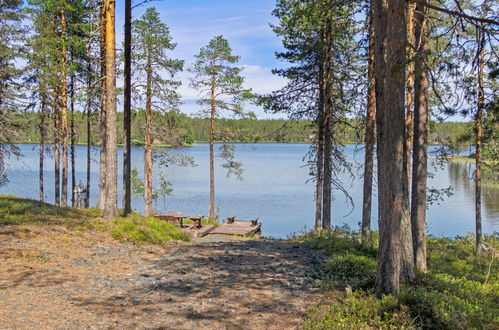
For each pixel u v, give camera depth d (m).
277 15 18.16
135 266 9.64
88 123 23.61
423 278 8.60
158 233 14.10
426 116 12.30
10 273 7.79
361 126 15.91
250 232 24.91
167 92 23.89
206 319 6.50
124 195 15.72
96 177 55.28
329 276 9.48
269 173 73.56
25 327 5.55
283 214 35.66
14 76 22.08
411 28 11.60
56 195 23.14
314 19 15.62
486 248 18.14
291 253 12.56
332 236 14.80
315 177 19.44
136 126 25.06
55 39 19.34
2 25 22.00
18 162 79.56
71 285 7.59
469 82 8.27
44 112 22.03
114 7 13.07
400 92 6.95
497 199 44.97
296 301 7.61
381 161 7.62
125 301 7.07
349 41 17.06
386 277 7.16
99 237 12.02
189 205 39.72
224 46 27.53
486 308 7.27
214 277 9.17
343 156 18.39
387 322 6.14
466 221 32.97
